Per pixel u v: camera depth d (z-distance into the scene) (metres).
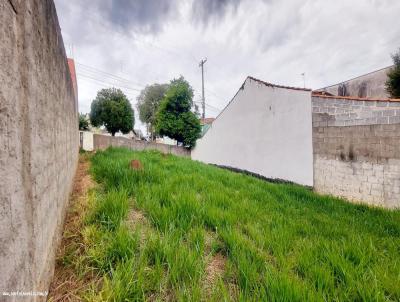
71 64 11.22
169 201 3.35
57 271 1.90
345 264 2.07
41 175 1.57
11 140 1.06
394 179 4.57
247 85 10.05
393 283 1.86
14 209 1.07
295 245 2.52
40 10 1.67
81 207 3.06
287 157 7.62
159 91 30.86
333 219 3.69
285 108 7.72
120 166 5.00
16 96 1.14
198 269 1.95
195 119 17.31
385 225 3.53
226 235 2.53
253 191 5.00
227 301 1.61
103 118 22.73
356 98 5.35
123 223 2.57
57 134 2.50
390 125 4.65
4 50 1.01
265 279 1.85
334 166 5.91
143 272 1.80
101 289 1.68
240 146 10.74
